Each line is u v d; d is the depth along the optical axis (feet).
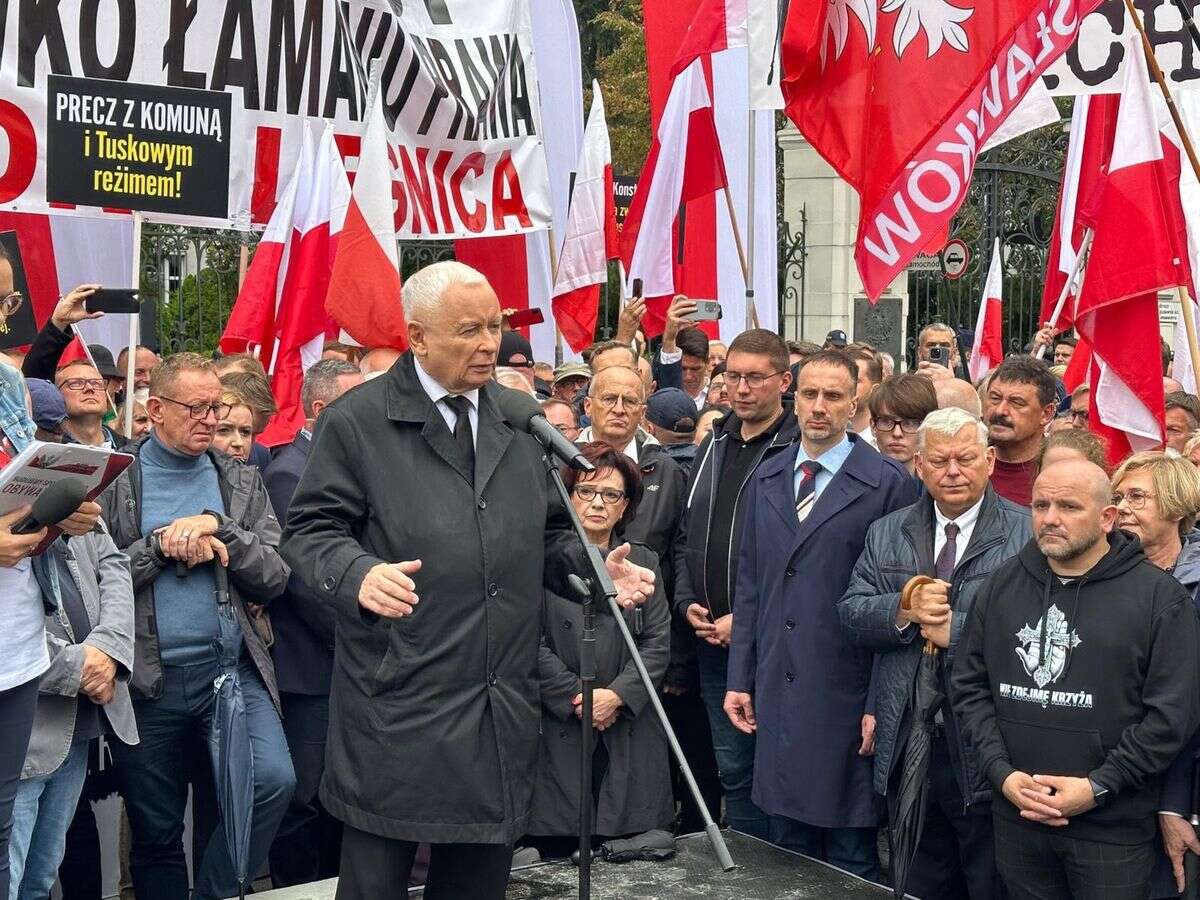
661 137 26.32
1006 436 16.28
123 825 17.06
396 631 10.12
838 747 15.14
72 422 16.63
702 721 18.30
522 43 26.37
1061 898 12.82
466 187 25.72
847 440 15.89
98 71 21.02
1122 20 24.21
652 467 17.95
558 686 15.11
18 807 12.60
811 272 48.70
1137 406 18.86
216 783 14.16
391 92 24.68
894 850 14.23
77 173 18.70
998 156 44.45
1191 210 24.20
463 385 10.40
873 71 20.99
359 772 10.23
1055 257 28.17
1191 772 12.66
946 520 14.46
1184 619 12.35
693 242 27.58
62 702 12.84
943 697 13.87
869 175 21.12
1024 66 21.65
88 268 25.16
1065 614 12.66
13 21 20.22
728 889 13.34
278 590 14.85
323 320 21.93
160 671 14.39
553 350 29.66
